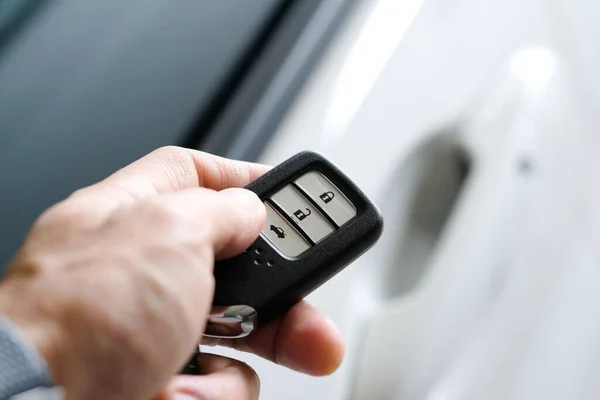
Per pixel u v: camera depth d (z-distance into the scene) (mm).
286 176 674
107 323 456
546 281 1156
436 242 1156
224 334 617
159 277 477
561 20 1310
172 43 1081
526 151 1157
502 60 1234
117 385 471
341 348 671
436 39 1186
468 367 1042
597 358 1157
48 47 1079
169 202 527
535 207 1155
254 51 1047
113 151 983
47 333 443
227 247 594
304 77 1023
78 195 580
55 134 1006
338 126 1024
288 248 639
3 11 1082
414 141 1117
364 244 648
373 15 1141
